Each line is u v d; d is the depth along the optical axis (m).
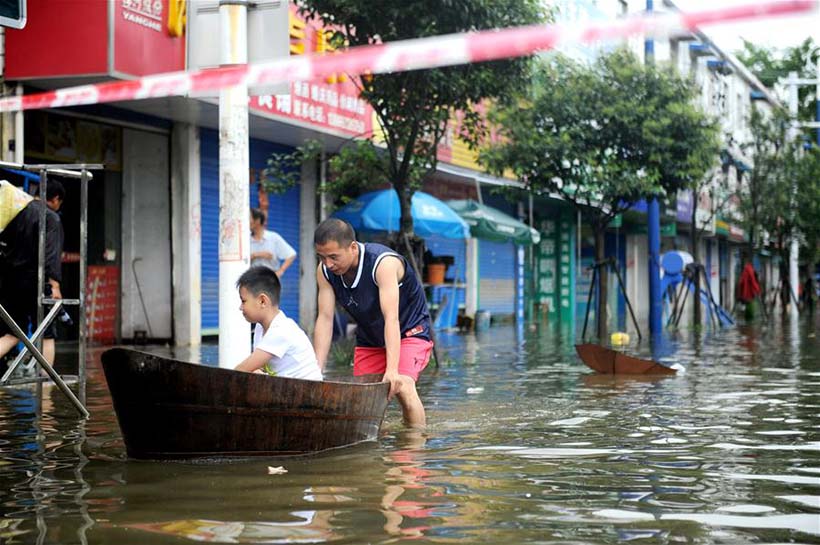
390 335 6.31
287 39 7.44
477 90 12.55
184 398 5.01
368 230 17.91
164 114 15.03
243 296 5.88
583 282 31.78
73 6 12.27
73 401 6.85
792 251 40.28
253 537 3.57
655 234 21.94
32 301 8.32
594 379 10.11
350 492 4.35
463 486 4.50
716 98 38.72
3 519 3.87
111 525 3.76
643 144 19.17
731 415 7.16
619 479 4.70
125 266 15.66
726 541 3.54
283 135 17.20
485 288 25.66
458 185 23.86
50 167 7.23
